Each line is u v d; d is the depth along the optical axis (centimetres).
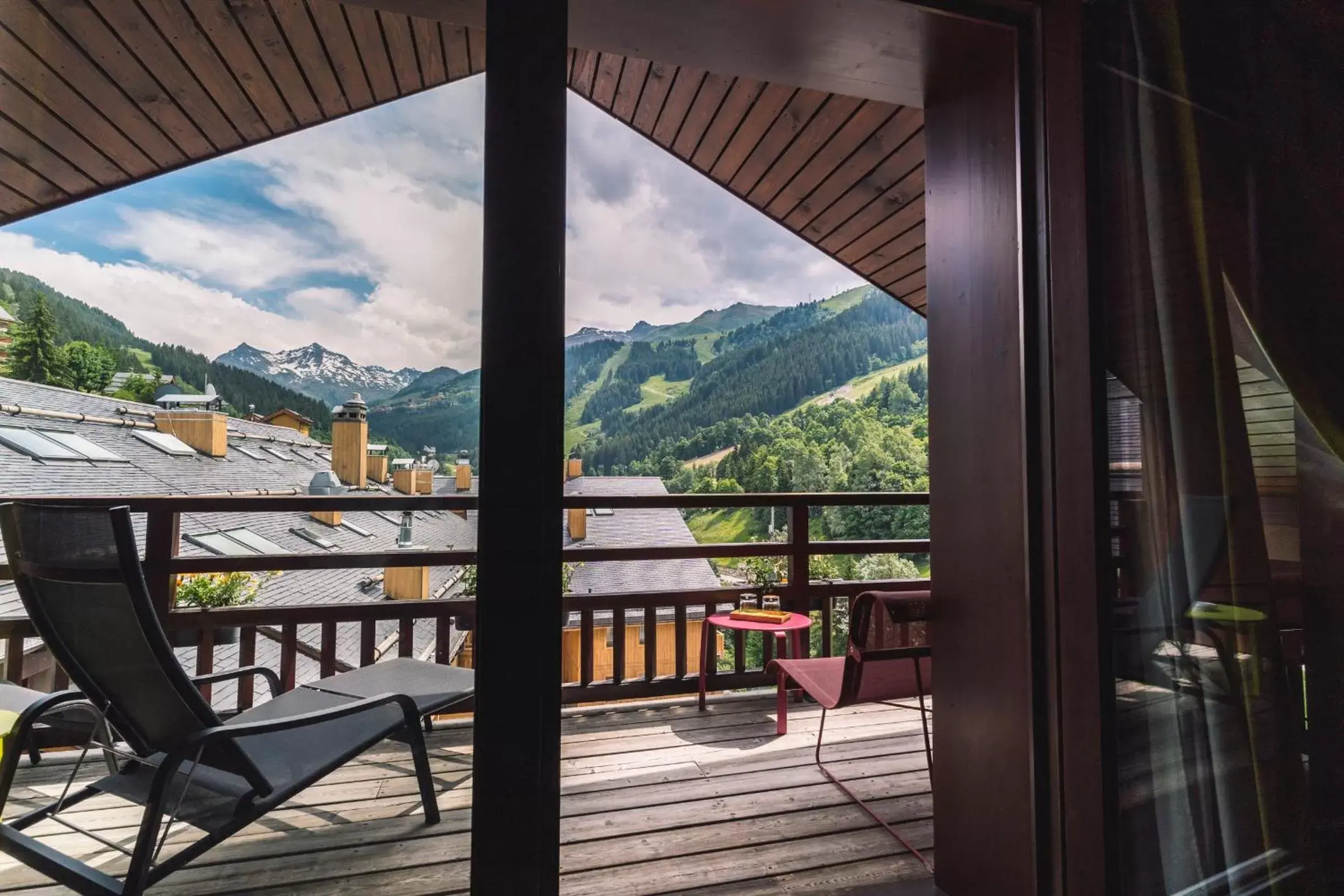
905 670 225
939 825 168
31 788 214
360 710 178
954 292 159
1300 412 104
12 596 236
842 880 173
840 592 335
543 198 108
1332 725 100
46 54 198
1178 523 118
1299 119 105
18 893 164
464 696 220
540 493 107
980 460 151
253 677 261
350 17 215
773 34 142
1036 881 133
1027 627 135
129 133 231
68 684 254
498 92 108
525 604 106
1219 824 113
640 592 312
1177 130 118
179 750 143
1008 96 140
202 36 207
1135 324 122
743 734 275
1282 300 106
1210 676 114
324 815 204
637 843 190
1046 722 134
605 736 272
